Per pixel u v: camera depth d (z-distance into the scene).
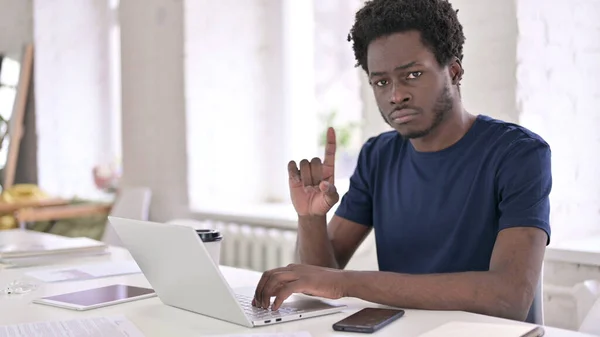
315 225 1.53
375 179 1.63
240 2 3.35
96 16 4.39
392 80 1.36
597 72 2.33
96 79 4.39
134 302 1.31
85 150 4.44
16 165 4.58
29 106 4.41
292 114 3.27
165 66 3.37
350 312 1.19
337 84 3.03
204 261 1.07
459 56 1.42
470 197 1.44
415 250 1.52
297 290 1.17
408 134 1.39
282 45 3.29
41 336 1.07
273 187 3.37
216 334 1.06
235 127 3.38
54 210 3.39
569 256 2.05
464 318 1.13
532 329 1.05
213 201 3.35
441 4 1.36
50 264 1.79
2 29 4.59
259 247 2.89
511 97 2.13
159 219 3.49
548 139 2.21
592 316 1.22
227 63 3.34
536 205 1.33
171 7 3.31
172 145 3.37
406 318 1.14
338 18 2.99
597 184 2.34
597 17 2.32
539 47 2.17
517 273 1.24
